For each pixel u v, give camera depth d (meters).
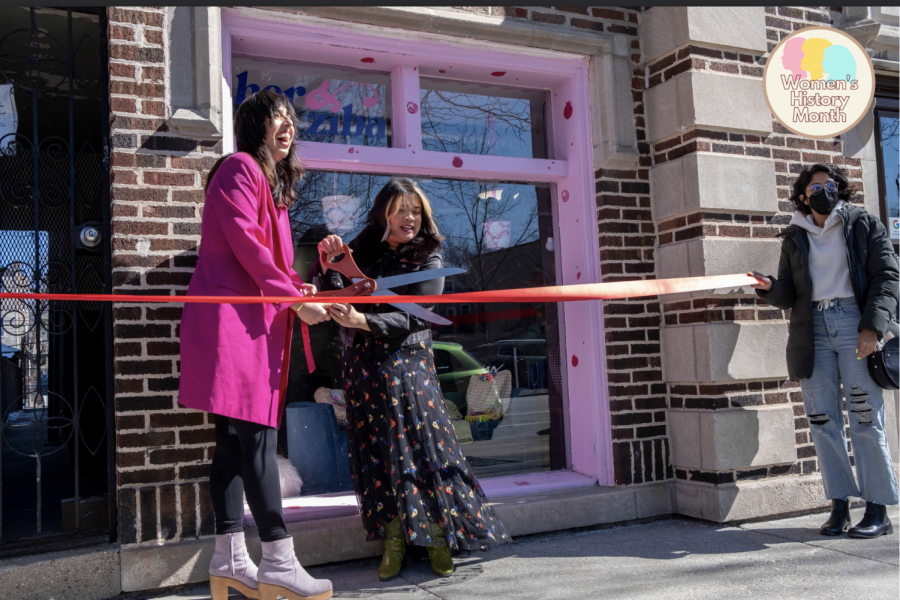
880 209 4.99
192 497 2.94
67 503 3.00
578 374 4.12
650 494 3.89
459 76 4.08
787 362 3.66
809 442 4.06
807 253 3.55
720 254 3.85
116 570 2.82
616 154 4.00
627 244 4.06
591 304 4.02
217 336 2.27
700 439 3.80
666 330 4.05
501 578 2.89
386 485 2.87
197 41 3.13
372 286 2.60
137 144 3.02
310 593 2.37
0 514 2.89
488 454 4.02
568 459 4.20
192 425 2.98
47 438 3.72
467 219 4.07
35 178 3.11
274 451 2.42
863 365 3.40
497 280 4.12
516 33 3.81
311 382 3.67
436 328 3.97
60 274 3.21
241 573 2.44
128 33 3.05
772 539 3.41
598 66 4.09
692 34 3.91
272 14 3.35
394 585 2.84
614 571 2.94
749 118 4.05
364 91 3.86
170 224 3.04
